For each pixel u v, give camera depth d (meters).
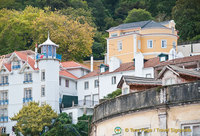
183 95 48.78
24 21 187.75
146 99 52.00
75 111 134.38
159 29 163.12
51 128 129.50
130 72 134.00
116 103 56.25
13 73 144.62
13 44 186.00
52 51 141.50
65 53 180.12
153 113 51.12
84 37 182.88
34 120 128.38
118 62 140.50
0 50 186.00
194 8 198.38
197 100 47.72
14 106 142.62
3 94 144.75
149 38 162.62
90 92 144.12
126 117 54.41
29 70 142.75
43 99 139.25
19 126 129.25
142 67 130.75
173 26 171.50
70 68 152.38
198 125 47.56
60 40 179.25
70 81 146.62
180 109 48.88
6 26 191.00
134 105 53.41
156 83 63.09
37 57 142.25
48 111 131.00
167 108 49.69
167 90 49.94
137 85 63.12
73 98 142.25
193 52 159.50
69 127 125.00
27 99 141.38
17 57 144.88
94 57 199.38
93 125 62.03
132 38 161.62
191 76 55.38
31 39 190.50
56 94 139.62
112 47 166.75
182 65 101.44
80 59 182.12
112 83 138.38
